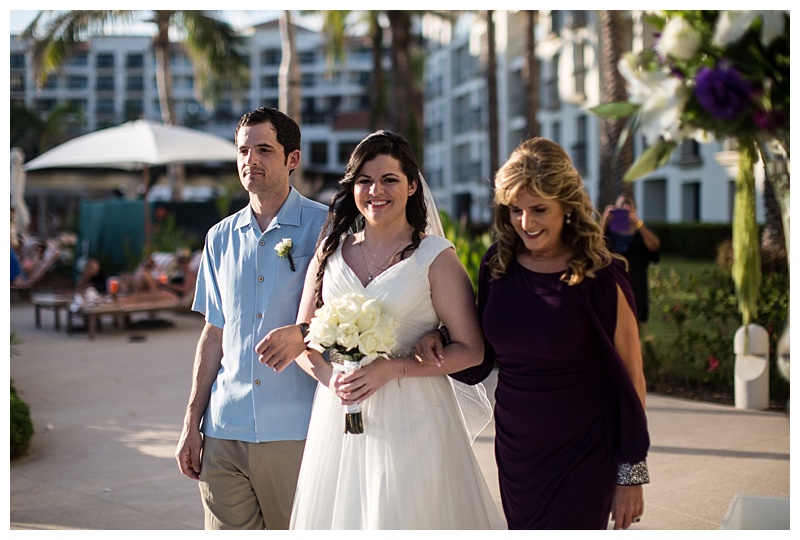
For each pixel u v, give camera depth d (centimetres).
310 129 8138
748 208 261
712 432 568
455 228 924
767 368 630
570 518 256
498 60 3688
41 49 2066
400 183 275
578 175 256
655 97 185
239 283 306
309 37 8519
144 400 711
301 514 285
